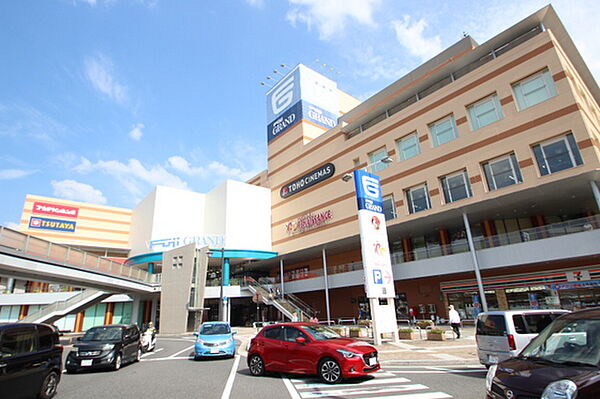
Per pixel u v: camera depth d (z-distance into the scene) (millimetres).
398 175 27375
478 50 24016
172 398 7469
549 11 21109
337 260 35562
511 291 22344
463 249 22188
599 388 3486
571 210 23469
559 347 4734
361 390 7734
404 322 27812
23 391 6789
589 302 19188
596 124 21828
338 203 32750
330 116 43031
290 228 38094
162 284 35406
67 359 11305
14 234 18000
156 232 38688
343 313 34250
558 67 19719
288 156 40594
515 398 4004
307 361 9070
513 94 21578
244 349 17594
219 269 44906
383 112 30906
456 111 24375
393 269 25969
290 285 36000
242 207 39594
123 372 11211
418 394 7176
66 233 46062
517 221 24438
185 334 31562
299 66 42281
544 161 19672
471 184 22656
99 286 28516
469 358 11391
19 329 7094
